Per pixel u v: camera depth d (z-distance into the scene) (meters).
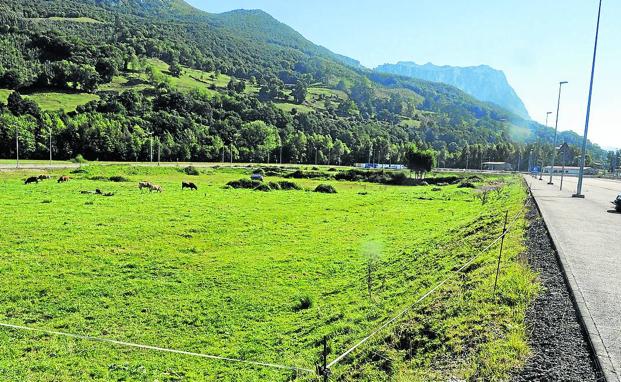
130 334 13.18
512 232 19.56
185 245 24.41
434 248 22.33
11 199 38.12
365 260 21.88
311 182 82.44
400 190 69.62
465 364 7.70
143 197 44.91
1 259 19.84
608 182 83.69
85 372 10.76
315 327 13.62
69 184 54.06
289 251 23.91
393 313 12.88
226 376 10.75
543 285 10.97
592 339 7.71
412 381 7.68
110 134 107.44
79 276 18.17
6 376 10.34
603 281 11.34
